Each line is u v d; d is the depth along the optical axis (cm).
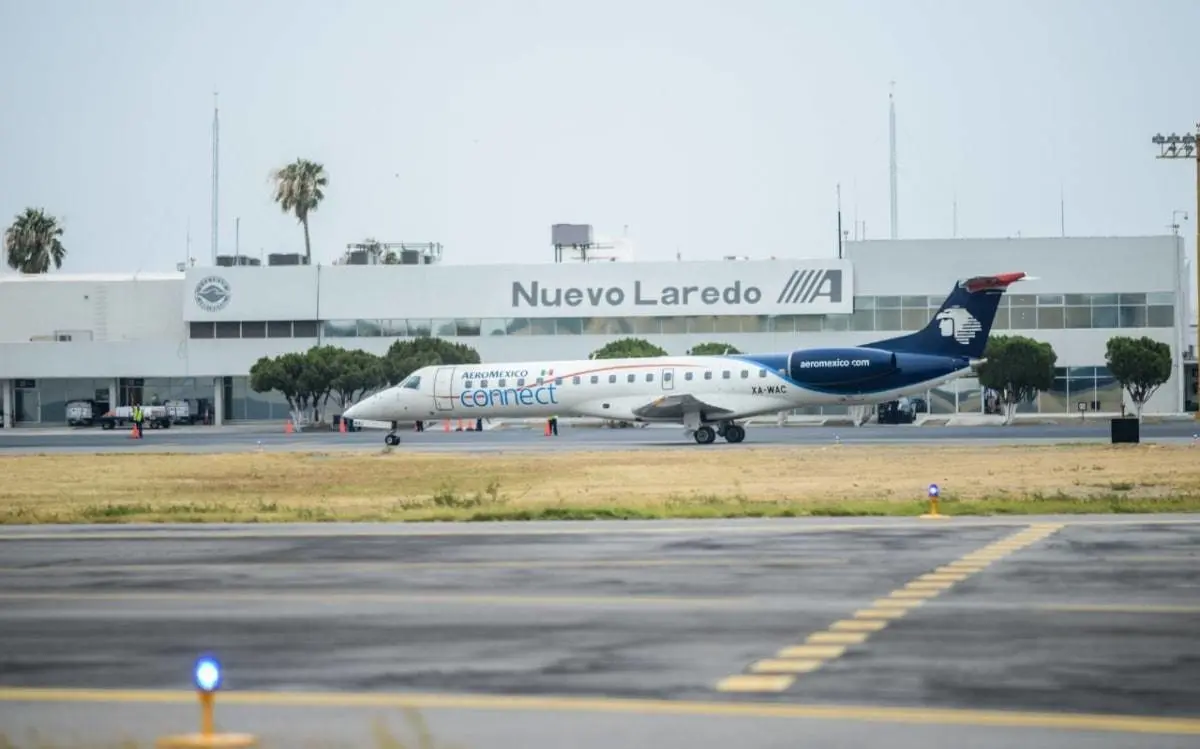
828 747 4306
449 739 4466
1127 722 4566
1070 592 7300
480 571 8519
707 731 4519
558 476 18250
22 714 4866
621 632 6309
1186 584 7544
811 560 8744
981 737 4394
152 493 16712
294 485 17700
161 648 6094
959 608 6812
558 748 4347
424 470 19938
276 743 4412
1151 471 16925
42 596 7719
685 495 14475
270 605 7281
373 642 6162
